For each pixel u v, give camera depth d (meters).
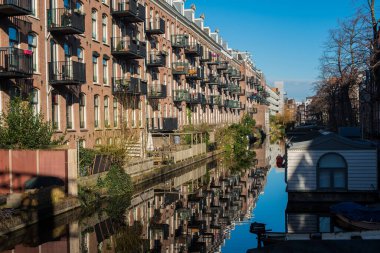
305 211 16.72
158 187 24.80
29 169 16.59
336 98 44.66
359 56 23.48
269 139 88.50
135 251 12.23
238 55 86.19
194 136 40.75
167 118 37.72
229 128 52.25
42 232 13.84
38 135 17.88
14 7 18.39
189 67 48.41
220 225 15.71
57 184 16.47
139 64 35.09
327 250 7.29
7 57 18.78
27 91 20.73
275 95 146.50
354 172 17.59
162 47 40.91
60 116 23.55
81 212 16.69
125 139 25.69
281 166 36.12
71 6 24.81
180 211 18.27
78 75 23.55
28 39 21.22
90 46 26.94
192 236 14.12
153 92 36.16
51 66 22.62
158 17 39.06
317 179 17.88
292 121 122.44
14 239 12.92
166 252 12.27
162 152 31.23
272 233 12.40
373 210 12.98
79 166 19.11
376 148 17.47
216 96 59.34
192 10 53.31
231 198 21.47
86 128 26.20
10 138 17.22
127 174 21.70
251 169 34.25
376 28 23.33
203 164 37.59
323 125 72.19
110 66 29.94
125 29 32.62
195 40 53.66
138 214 17.31
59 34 23.67
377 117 42.62
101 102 28.31
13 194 14.41
